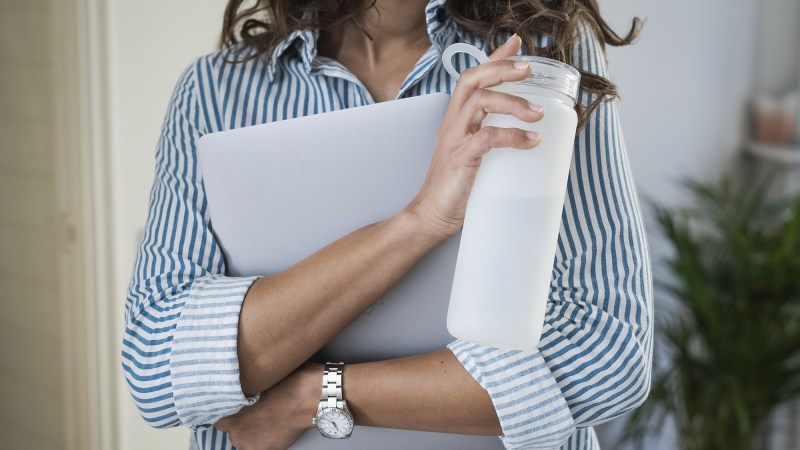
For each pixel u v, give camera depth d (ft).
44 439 7.86
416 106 2.86
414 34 3.37
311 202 2.97
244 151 2.98
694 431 9.50
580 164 3.09
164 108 7.45
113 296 7.63
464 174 2.57
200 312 2.95
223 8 7.44
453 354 2.94
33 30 7.25
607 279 3.01
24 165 7.36
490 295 2.53
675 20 10.05
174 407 3.01
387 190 2.92
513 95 2.47
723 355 9.27
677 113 10.34
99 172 7.38
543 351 2.91
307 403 2.99
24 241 7.52
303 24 3.30
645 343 2.97
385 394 2.95
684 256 9.27
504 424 2.86
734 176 10.94
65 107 7.34
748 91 10.94
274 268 3.06
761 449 10.52
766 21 10.89
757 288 9.21
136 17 7.22
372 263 2.84
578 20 3.21
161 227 3.25
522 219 2.50
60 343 7.72
